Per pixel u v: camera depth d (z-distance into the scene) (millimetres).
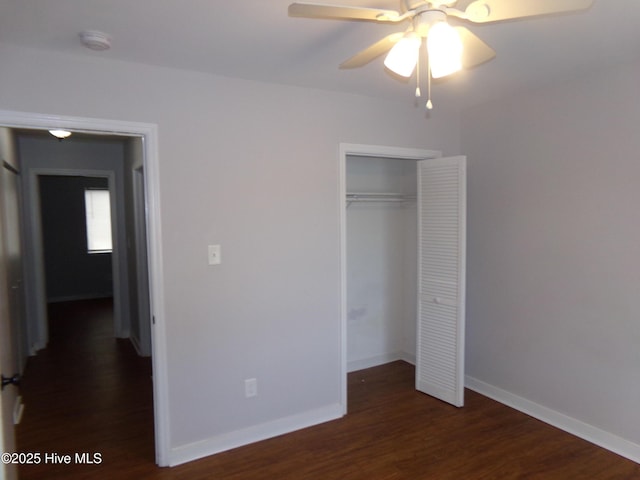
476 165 3479
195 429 2668
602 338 2699
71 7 1727
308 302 3008
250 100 2727
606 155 2621
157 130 2465
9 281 3250
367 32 2006
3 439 1583
